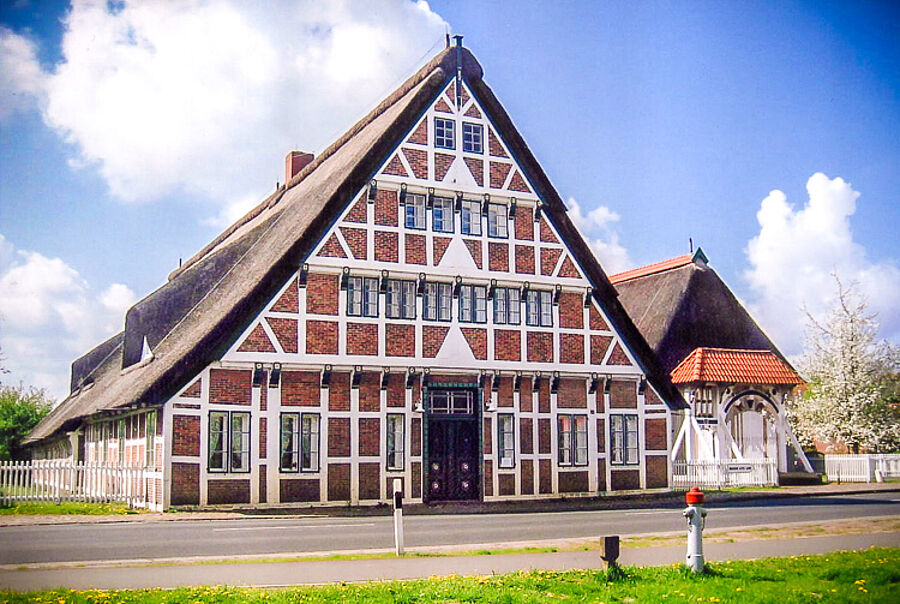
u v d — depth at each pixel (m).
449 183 30.34
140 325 32.09
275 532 19.92
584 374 31.95
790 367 41.41
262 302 27.11
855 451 49.62
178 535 19.25
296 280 27.67
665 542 18.27
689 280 44.78
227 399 26.39
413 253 29.50
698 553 13.98
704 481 36.81
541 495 30.67
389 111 33.25
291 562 15.05
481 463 29.77
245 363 26.66
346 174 28.80
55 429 40.03
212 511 25.75
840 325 48.94
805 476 39.75
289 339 27.34
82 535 19.25
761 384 39.78
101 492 28.50
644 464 32.84
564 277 32.09
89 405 34.75
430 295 29.72
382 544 17.78
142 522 22.80
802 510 26.56
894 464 42.78
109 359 43.25
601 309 32.81
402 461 28.62
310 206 29.95
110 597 11.57
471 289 30.48
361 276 28.62
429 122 30.33
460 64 30.98
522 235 31.52
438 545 17.55
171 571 14.00
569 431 31.58
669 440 33.50
